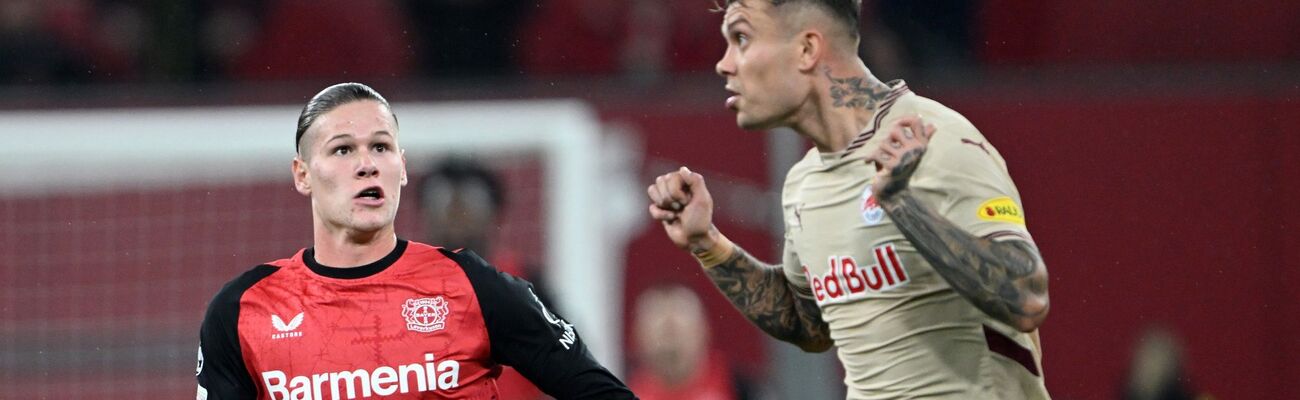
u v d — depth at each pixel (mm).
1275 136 32844
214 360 15461
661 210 17500
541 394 26594
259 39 40219
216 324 15398
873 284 15570
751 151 31156
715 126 31250
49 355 29312
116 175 29469
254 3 40406
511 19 40312
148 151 29375
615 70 40438
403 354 15062
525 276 27016
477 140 30453
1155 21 40094
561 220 30422
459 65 40125
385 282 15242
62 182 29328
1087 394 32281
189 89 31406
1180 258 32562
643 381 28234
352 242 15328
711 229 17516
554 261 30438
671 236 17547
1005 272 14047
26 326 29250
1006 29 39656
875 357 15766
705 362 28422
